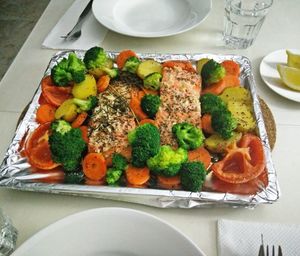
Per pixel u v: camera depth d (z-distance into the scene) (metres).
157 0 0.58
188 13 0.56
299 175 0.38
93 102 0.41
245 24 0.53
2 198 0.35
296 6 0.62
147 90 0.43
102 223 0.30
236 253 0.30
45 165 0.36
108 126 0.38
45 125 0.40
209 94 0.42
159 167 0.34
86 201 0.36
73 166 0.36
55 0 0.63
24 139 0.39
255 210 0.34
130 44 0.53
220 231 0.32
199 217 0.34
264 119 0.42
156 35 0.50
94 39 0.54
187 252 0.28
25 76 0.50
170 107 0.40
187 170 0.33
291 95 0.44
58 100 0.43
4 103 0.46
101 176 0.35
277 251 0.30
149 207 0.35
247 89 0.45
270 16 0.59
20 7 1.16
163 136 0.38
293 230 0.32
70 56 0.44
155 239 0.29
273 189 0.33
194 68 0.48
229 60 0.47
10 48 1.03
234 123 0.38
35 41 0.55
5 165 0.36
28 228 0.33
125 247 0.29
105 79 0.43
